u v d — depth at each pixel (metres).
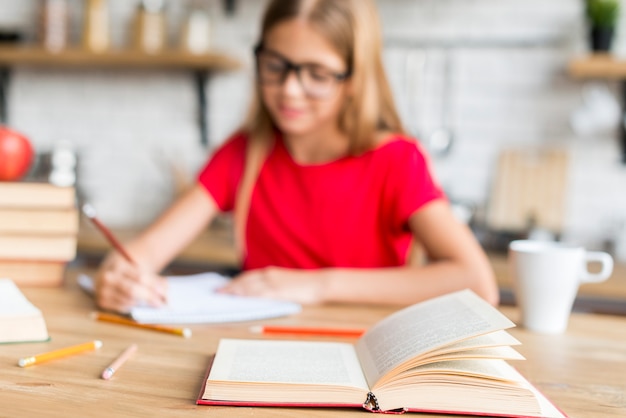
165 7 2.75
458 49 2.62
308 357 0.72
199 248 2.20
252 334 0.88
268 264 1.57
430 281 1.21
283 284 1.14
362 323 0.98
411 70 2.64
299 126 1.40
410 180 1.45
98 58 2.62
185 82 2.83
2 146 1.14
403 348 0.66
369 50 1.44
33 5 2.90
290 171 1.56
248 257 1.60
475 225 2.56
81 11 2.85
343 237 1.52
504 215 2.58
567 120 2.56
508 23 2.58
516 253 0.97
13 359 0.72
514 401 0.60
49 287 1.18
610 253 2.35
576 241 2.50
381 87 1.54
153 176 2.86
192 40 2.66
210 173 1.61
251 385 0.61
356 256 1.53
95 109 2.89
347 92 1.46
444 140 2.64
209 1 2.78
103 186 2.89
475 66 2.61
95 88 2.88
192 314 0.96
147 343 0.81
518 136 2.60
